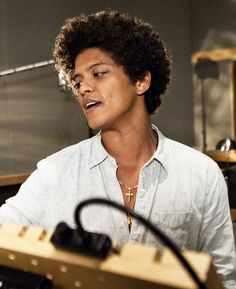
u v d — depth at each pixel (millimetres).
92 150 811
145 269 331
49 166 812
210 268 337
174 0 4121
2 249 381
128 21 763
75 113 3400
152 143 818
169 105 4133
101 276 361
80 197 778
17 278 398
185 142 4328
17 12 2984
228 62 4113
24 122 3070
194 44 4332
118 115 720
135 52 730
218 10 4137
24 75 3035
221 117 4250
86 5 3441
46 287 396
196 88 4352
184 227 792
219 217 823
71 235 356
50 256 358
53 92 3229
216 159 3189
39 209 780
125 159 789
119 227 750
